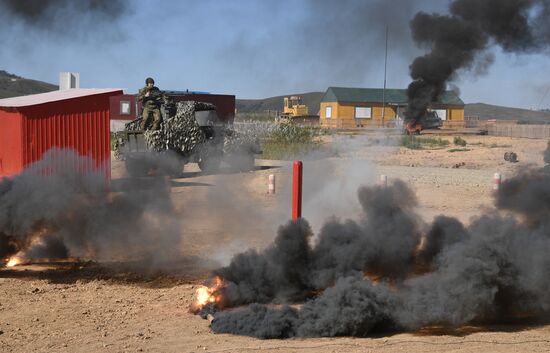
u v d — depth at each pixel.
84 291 9.10
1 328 7.42
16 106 18.22
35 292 9.02
